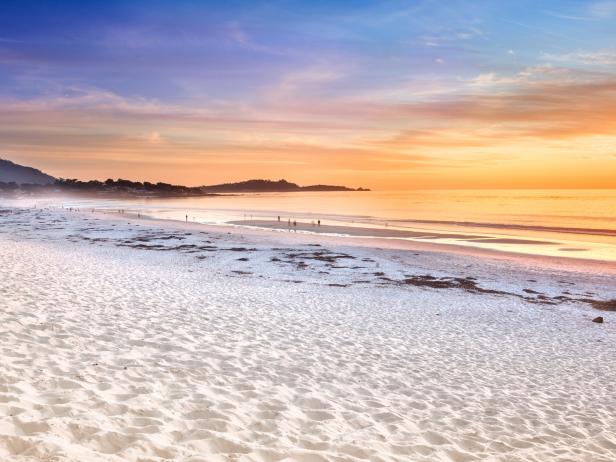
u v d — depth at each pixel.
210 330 10.60
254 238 42.38
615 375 10.94
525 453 6.27
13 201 182.00
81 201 198.38
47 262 18.52
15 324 8.51
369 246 38.31
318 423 6.26
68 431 4.52
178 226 55.81
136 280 16.36
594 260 33.38
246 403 6.57
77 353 7.58
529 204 147.88
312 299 17.09
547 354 12.33
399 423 6.75
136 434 4.77
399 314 15.80
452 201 183.75
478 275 27.00
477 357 11.39
